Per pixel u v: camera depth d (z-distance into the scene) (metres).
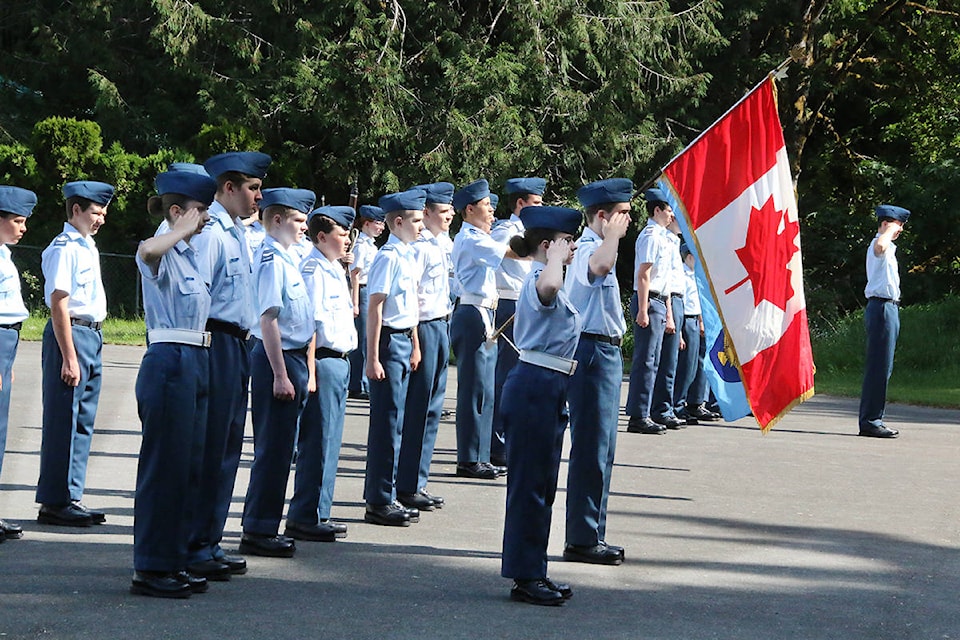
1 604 6.98
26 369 20.64
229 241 7.81
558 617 7.18
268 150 35.66
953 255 34.28
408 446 10.43
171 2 34.66
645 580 8.23
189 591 7.31
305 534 9.15
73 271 9.25
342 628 6.75
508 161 33.38
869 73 38.59
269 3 34.88
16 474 11.36
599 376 8.54
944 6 37.19
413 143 34.06
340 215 9.09
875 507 11.24
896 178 33.59
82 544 8.61
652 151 35.22
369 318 9.73
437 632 6.74
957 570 8.92
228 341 7.76
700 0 36.22
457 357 12.17
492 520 10.14
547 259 7.50
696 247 10.76
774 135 10.93
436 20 34.81
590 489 8.63
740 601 7.78
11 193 9.14
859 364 26.27
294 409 8.61
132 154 33.31
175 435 7.25
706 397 17.67
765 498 11.51
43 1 40.53
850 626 7.31
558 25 34.56
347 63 33.81
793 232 11.04
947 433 16.73
